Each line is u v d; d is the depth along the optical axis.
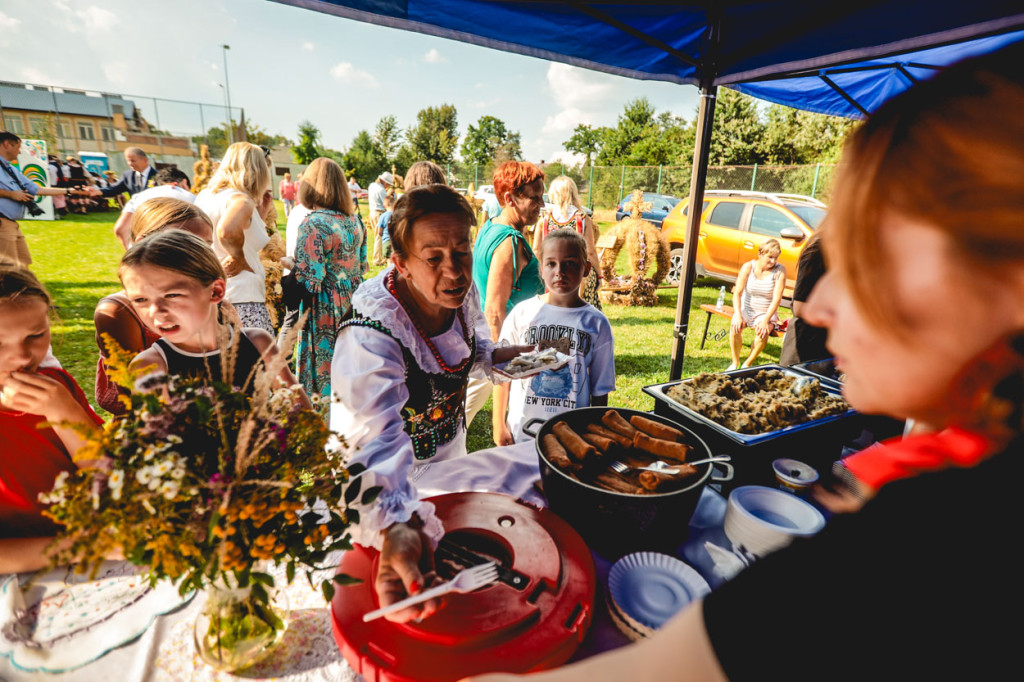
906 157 0.28
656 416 1.36
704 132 2.73
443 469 1.42
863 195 0.30
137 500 0.64
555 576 0.92
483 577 0.86
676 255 9.49
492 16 2.21
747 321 5.15
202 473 0.70
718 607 0.31
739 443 1.33
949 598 0.26
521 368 1.59
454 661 0.76
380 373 1.13
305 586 1.03
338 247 3.07
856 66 3.08
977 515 0.27
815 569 0.29
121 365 0.74
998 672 0.26
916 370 0.31
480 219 13.29
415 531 0.90
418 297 1.28
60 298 6.76
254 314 2.98
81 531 0.63
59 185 15.08
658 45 2.39
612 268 8.56
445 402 1.40
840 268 0.32
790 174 14.84
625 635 0.90
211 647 0.82
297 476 0.77
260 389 0.76
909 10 2.21
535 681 0.39
